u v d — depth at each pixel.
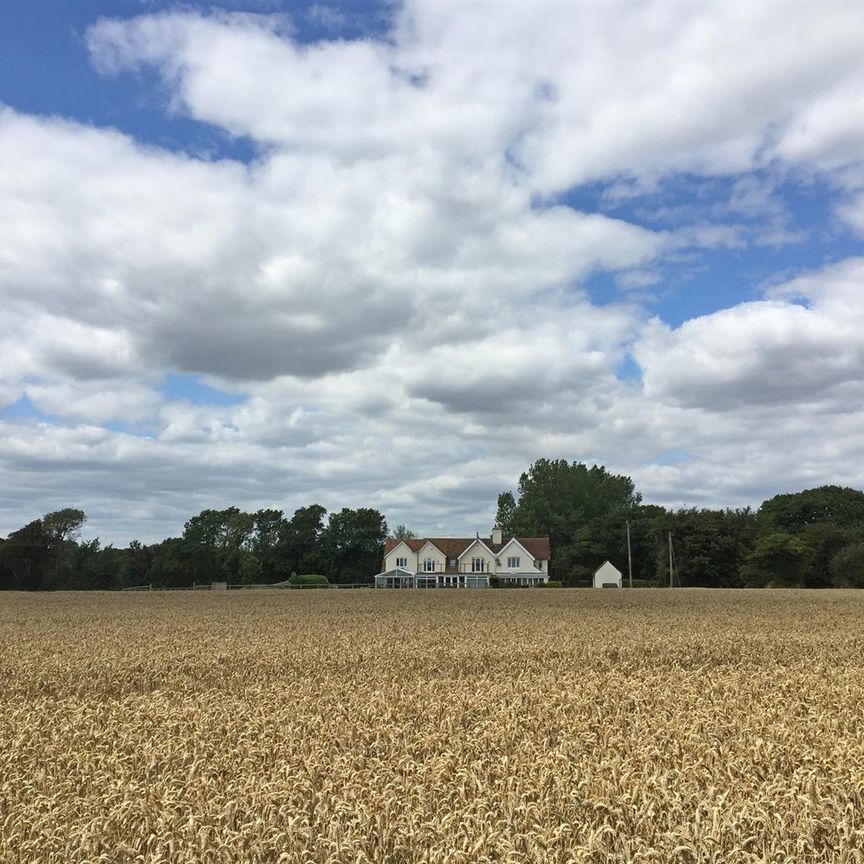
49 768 11.16
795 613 44.06
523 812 8.66
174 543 133.50
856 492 130.38
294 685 18.28
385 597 69.50
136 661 24.06
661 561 104.12
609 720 13.65
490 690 16.61
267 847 8.03
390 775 10.16
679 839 7.82
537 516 142.25
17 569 121.94
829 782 9.30
